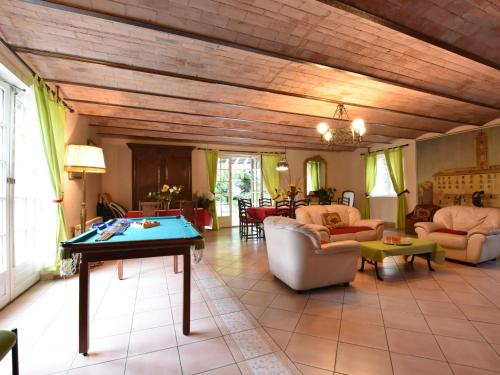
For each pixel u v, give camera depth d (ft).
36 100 9.41
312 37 9.17
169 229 8.80
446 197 20.30
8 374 5.31
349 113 16.97
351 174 30.42
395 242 11.57
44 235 10.71
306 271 9.22
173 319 7.56
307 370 5.39
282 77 11.96
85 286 5.99
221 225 25.55
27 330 6.98
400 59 10.73
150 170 21.57
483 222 13.47
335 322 7.38
